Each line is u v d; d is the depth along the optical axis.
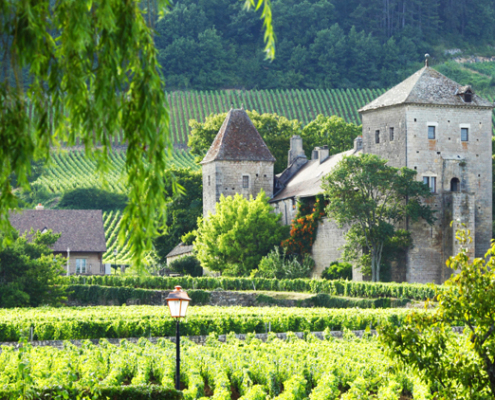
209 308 194.25
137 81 35.19
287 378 102.88
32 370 93.38
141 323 156.38
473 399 57.53
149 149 35.22
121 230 36.34
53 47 34.88
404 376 99.25
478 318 58.59
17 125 34.41
